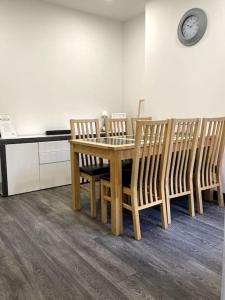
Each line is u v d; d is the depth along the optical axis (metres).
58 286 1.61
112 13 4.36
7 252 2.01
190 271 1.76
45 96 4.00
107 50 4.64
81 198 3.26
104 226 2.46
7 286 1.62
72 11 4.14
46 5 3.86
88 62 4.43
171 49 3.53
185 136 2.52
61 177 3.81
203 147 2.75
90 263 1.85
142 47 4.46
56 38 4.01
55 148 3.69
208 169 2.90
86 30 4.34
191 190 2.69
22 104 3.79
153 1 3.71
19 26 3.64
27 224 2.51
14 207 2.97
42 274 1.73
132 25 4.61
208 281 1.66
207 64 3.12
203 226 2.46
